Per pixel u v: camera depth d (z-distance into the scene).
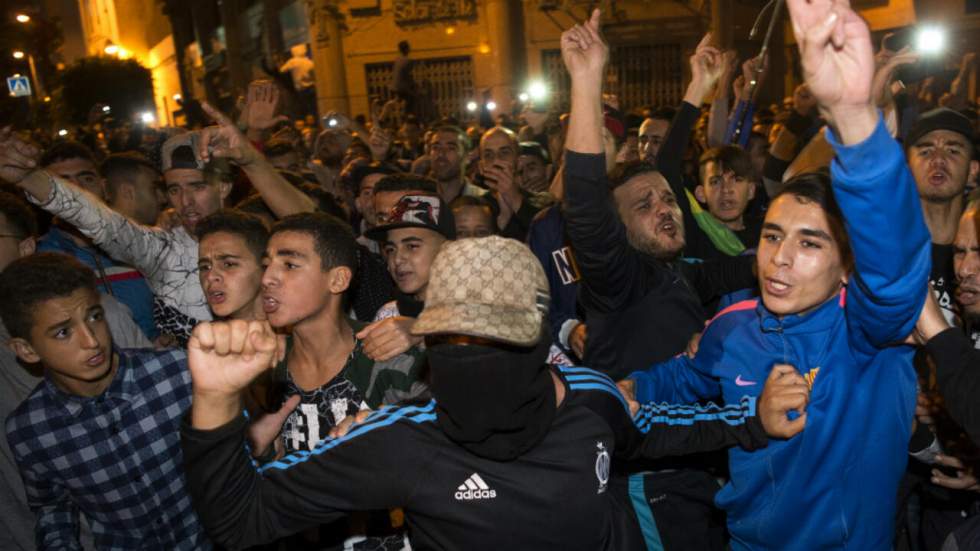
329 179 7.25
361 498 1.54
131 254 3.08
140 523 2.35
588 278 2.49
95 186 4.16
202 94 30.23
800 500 1.94
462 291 1.44
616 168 2.91
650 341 2.58
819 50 1.29
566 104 17.12
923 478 2.64
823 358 1.89
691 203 3.99
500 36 17.00
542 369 1.55
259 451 2.01
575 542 1.57
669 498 2.50
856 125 1.34
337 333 2.45
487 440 1.48
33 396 2.26
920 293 1.55
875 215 1.41
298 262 2.36
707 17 15.73
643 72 16.48
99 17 44.41
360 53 18.48
